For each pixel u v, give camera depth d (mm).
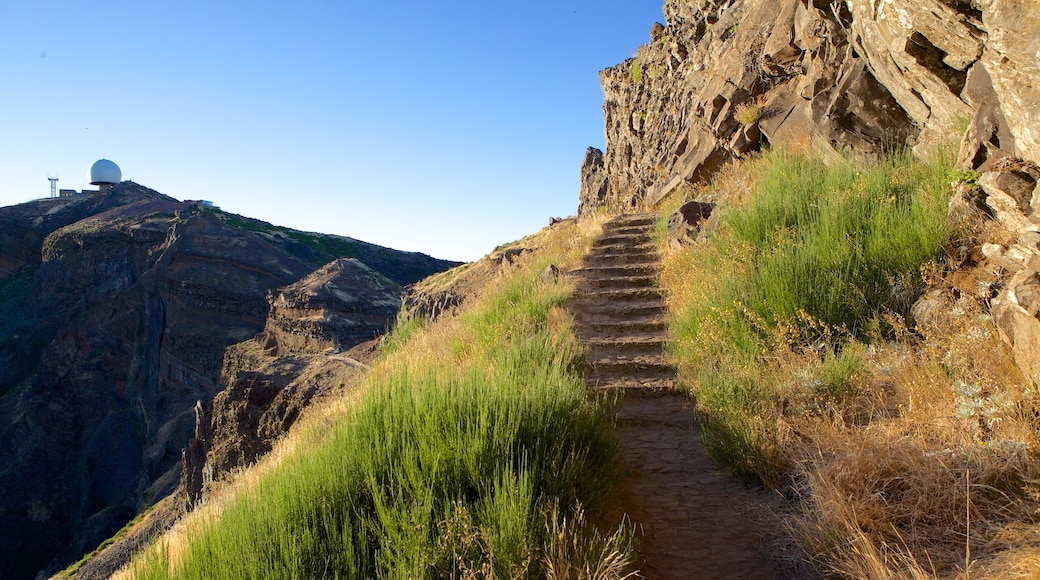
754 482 4457
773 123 12250
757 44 13727
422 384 5355
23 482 63875
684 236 11039
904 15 5723
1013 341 3973
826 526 3322
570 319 9078
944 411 3811
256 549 3303
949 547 2926
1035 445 3172
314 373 23094
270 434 21438
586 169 35188
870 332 5652
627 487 4742
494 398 4672
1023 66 4133
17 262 95062
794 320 6285
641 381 7027
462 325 10727
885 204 7164
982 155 5609
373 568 3168
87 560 24094
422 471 3811
